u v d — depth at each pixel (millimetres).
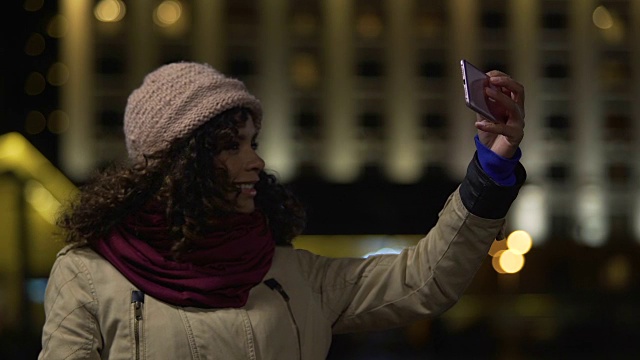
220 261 2320
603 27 56250
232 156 2430
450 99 54312
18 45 45281
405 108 54125
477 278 37469
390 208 42125
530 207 54438
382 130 54125
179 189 2318
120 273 2324
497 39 55406
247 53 53938
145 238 2342
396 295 2484
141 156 2436
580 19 55938
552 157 55719
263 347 2305
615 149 55938
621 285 44969
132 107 2438
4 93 44656
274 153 53594
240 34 53812
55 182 21188
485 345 28891
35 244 19844
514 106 2273
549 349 27219
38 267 21844
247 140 2463
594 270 45281
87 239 2352
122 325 2260
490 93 2260
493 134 2400
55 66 47156
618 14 56375
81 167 49906
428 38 54656
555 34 56031
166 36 52812
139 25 52281
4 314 17906
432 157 54156
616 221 55594
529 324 35625
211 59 53219
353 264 2570
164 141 2375
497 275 37438
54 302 2328
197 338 2258
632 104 56188
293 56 54062
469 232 2361
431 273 2432
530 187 53906
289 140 53594
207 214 2297
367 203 42281
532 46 55562
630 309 40250
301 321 2422
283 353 2346
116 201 2342
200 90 2381
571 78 56000
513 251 33219
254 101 2455
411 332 26766
